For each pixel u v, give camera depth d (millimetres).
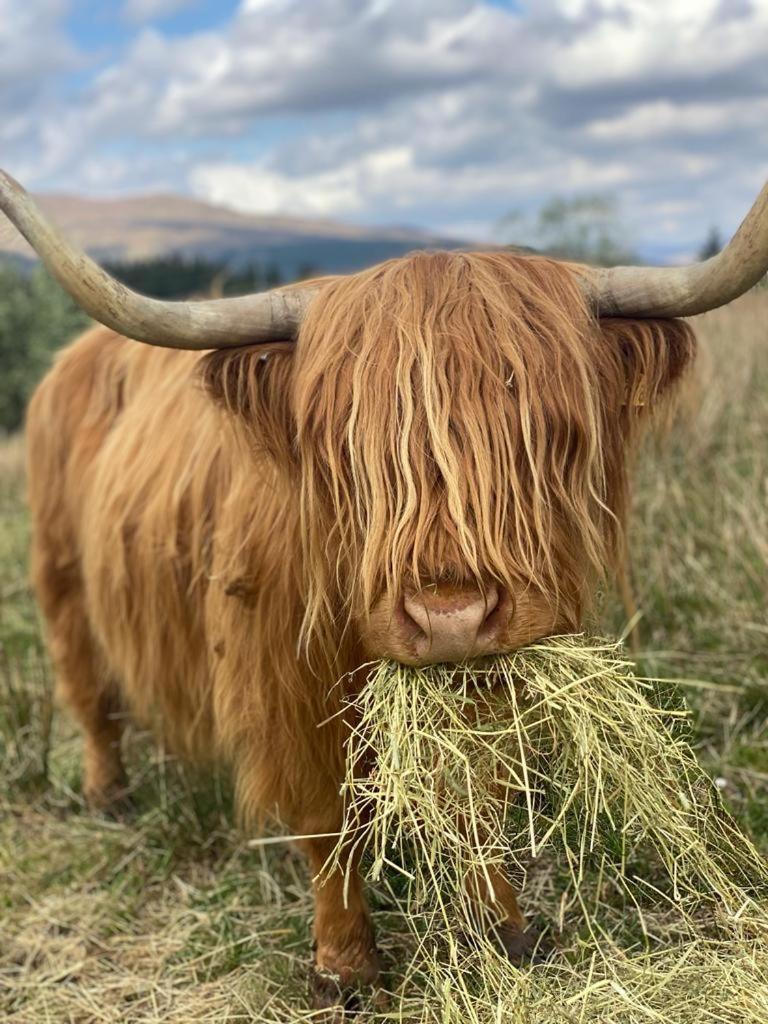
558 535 990
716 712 1719
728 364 3279
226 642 1270
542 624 960
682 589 2080
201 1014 1274
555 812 1055
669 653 1802
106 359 1892
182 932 1456
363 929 1246
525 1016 975
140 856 1690
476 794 994
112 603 1652
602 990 1001
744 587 1999
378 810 983
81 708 1916
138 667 1623
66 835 1791
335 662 1089
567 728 1012
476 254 1066
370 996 1220
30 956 1454
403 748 957
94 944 1483
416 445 925
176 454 1482
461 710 963
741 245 911
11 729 2051
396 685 975
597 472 1020
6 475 5289
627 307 1057
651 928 1187
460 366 943
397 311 982
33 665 2332
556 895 1315
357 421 956
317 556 1030
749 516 2107
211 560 1360
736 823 1187
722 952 1054
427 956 1065
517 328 975
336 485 979
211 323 1028
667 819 1037
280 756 1216
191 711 1528
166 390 1629
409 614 906
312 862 1238
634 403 1081
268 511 1165
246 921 1444
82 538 1818
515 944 1206
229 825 1702
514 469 932
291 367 1062
